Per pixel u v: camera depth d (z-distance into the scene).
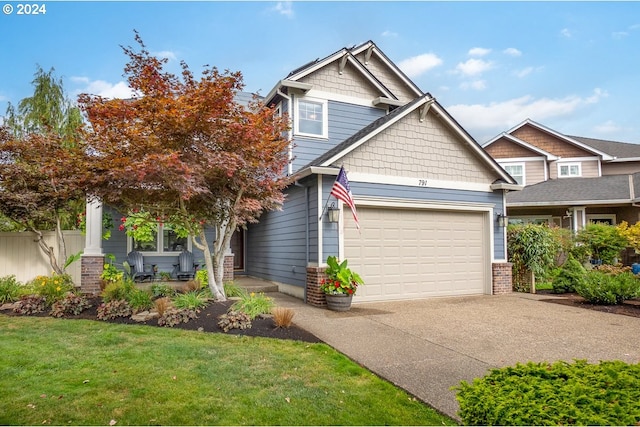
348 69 13.56
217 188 8.39
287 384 4.52
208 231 14.22
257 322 7.05
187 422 3.63
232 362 5.20
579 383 2.74
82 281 10.90
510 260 12.91
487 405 2.53
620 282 9.91
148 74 7.44
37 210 10.28
